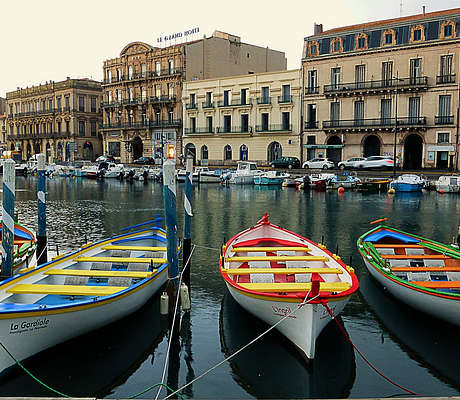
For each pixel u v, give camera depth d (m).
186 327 11.28
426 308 11.00
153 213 31.42
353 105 57.12
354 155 57.62
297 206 35.00
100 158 81.06
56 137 95.00
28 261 14.92
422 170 53.19
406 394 8.56
